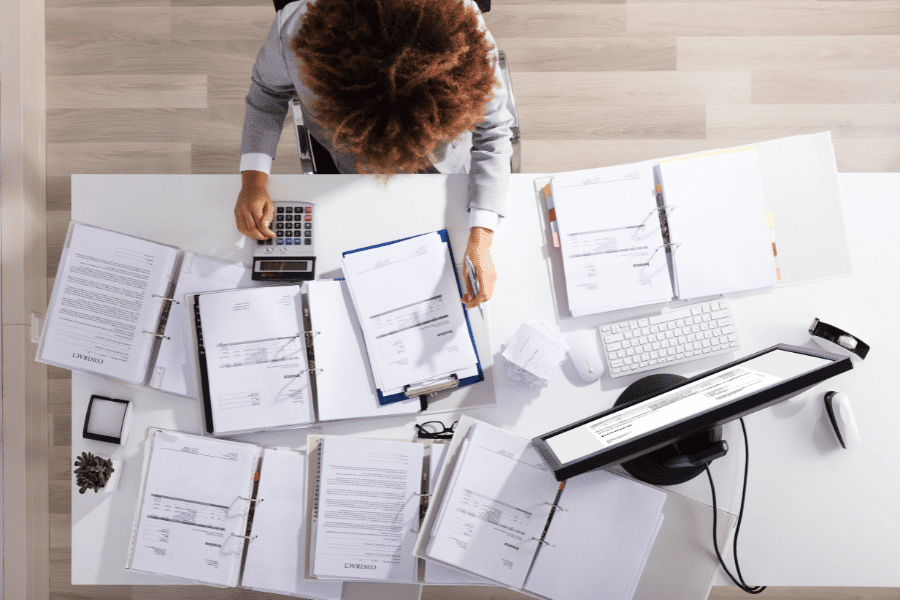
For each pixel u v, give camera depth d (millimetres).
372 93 871
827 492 1259
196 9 2102
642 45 2127
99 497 1239
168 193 1311
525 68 2133
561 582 1177
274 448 1257
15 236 1857
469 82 935
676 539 1215
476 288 1257
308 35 888
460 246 1334
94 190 1299
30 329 1891
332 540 1198
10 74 1891
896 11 2123
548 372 1252
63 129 2084
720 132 2121
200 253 1310
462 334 1265
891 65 2119
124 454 1253
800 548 1249
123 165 2088
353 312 1279
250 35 2109
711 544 1216
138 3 2100
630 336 1298
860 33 2123
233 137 2105
